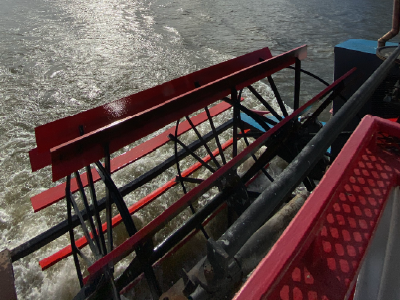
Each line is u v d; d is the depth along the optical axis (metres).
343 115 1.61
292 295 1.25
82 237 5.45
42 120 10.23
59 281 5.23
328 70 13.51
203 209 3.81
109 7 26.03
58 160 3.09
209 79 5.35
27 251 4.32
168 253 5.27
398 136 1.84
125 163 6.45
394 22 3.96
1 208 6.75
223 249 1.15
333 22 20.53
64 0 28.56
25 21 21.77
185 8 25.66
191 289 1.98
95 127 4.12
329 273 1.30
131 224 3.15
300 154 1.39
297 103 5.63
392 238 1.67
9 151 8.53
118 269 5.28
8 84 12.60
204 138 6.77
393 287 1.59
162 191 6.26
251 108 10.76
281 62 5.13
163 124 3.93
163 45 17.02
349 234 1.45
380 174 1.76
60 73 13.70
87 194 6.84
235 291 1.98
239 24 20.64
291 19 21.55
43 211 6.50
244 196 3.98
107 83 12.76
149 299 4.79
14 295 2.90
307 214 1.25
